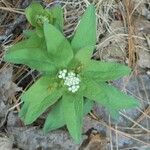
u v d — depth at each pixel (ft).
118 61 0.77
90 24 0.64
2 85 0.74
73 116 0.62
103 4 0.80
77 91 0.63
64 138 0.72
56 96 0.63
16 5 0.79
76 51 0.64
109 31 0.78
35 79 0.74
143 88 0.77
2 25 0.78
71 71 0.62
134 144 0.75
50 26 0.60
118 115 0.71
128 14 0.80
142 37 0.79
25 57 0.62
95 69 0.63
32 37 0.68
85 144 0.73
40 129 0.72
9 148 0.71
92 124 0.74
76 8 0.79
